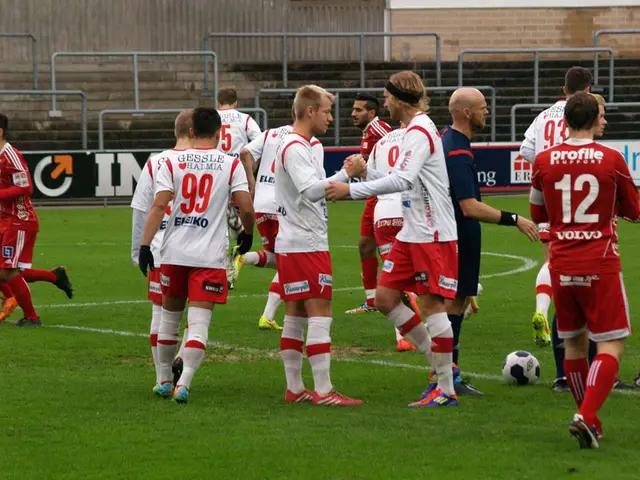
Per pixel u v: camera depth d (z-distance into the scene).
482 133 68.94
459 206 19.73
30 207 27.41
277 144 28.17
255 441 16.36
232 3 78.19
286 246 18.88
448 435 16.67
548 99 71.75
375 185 18.08
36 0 75.31
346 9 79.19
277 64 74.50
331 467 14.99
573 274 16.08
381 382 20.94
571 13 79.44
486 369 22.19
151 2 76.94
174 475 14.72
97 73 72.25
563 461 15.22
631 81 73.56
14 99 69.19
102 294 32.78
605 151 16.02
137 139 66.75
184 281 19.27
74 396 19.52
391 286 19.19
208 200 18.98
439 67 71.94
